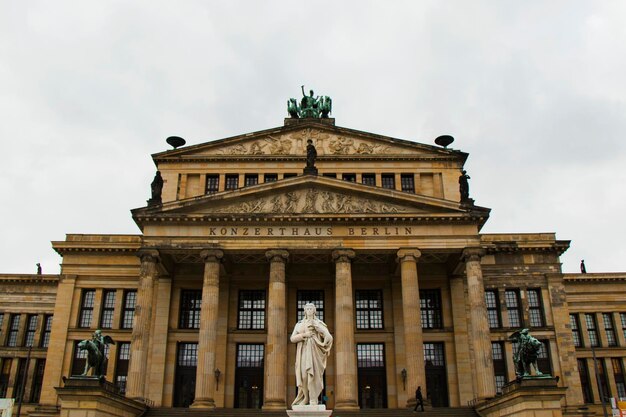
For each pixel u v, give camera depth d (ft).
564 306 209.46
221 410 165.58
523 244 214.07
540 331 206.80
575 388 199.21
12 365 248.73
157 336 198.39
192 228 185.37
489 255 214.48
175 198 212.64
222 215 184.65
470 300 179.73
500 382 202.18
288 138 221.05
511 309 211.41
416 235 185.47
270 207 187.73
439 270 208.13
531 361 145.69
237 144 220.64
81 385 141.08
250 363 201.05
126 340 205.16
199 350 174.19
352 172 215.51
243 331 202.69
